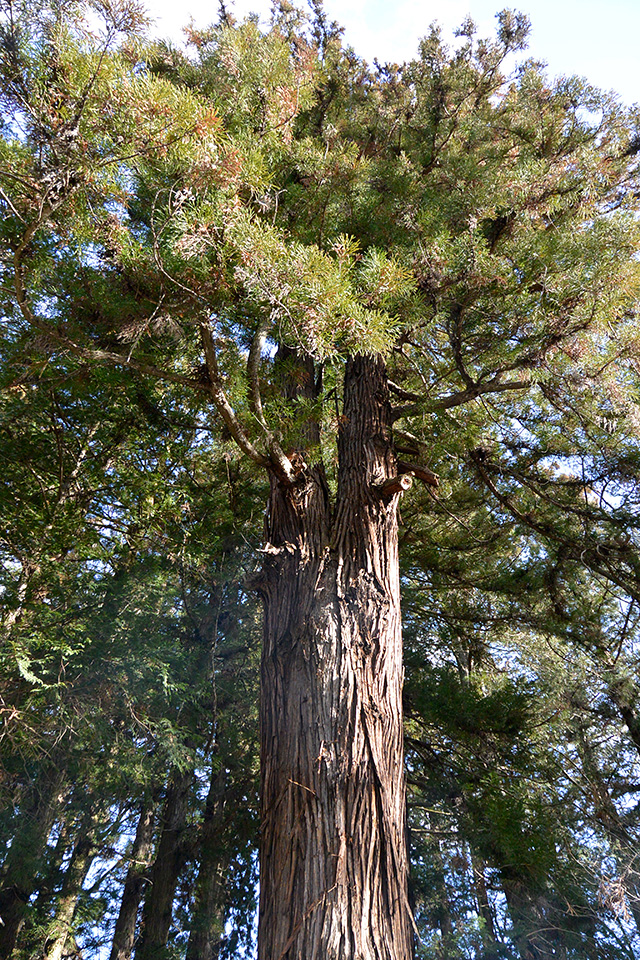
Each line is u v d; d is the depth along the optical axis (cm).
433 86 653
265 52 443
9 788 596
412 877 752
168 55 498
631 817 653
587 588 695
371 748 312
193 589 777
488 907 739
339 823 288
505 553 718
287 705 329
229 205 313
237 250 314
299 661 338
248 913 803
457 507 687
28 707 539
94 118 302
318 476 428
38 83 292
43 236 363
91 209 338
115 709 583
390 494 411
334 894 269
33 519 629
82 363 438
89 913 885
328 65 714
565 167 502
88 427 686
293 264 309
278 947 263
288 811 297
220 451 769
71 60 294
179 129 314
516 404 610
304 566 374
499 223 516
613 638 652
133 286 371
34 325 352
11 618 588
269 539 402
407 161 538
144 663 578
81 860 887
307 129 607
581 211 465
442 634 780
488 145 587
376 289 343
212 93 457
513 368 438
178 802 835
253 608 816
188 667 652
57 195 304
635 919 558
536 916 555
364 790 300
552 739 730
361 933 260
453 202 484
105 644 573
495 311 434
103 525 689
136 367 363
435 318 447
